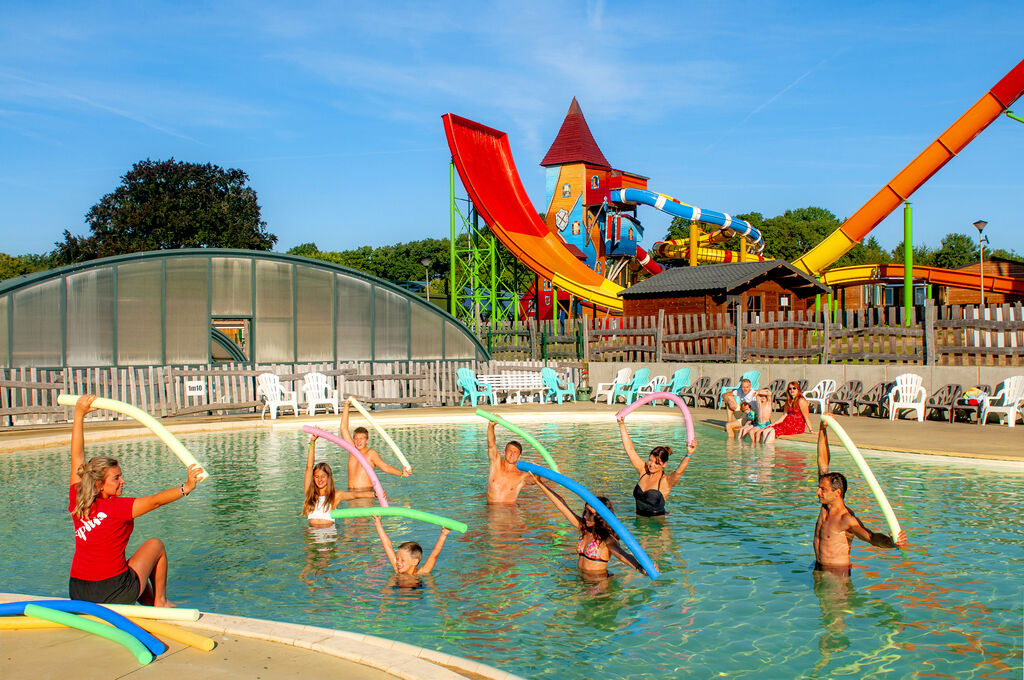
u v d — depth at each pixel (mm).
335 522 9750
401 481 12289
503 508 10484
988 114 31750
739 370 23781
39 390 19141
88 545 5730
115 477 5793
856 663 5582
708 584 7348
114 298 20406
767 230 93938
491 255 42656
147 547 6258
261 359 22484
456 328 25875
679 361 26219
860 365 21031
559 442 16453
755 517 9883
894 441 15164
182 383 20734
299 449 15828
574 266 39938
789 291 33094
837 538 7707
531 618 6500
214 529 9422
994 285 39719
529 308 52469
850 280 41375
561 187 52562
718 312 30062
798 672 5438
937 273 40250
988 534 8914
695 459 14148
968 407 17797
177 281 21281
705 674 5414
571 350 29625
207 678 4457
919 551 8305
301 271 23000
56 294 19641
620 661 5633
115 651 4840
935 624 6312
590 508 7758
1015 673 5395
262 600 6922
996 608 6648
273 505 10711
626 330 27875
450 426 19453
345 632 5227
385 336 24469
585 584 7355
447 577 7582
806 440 15750
